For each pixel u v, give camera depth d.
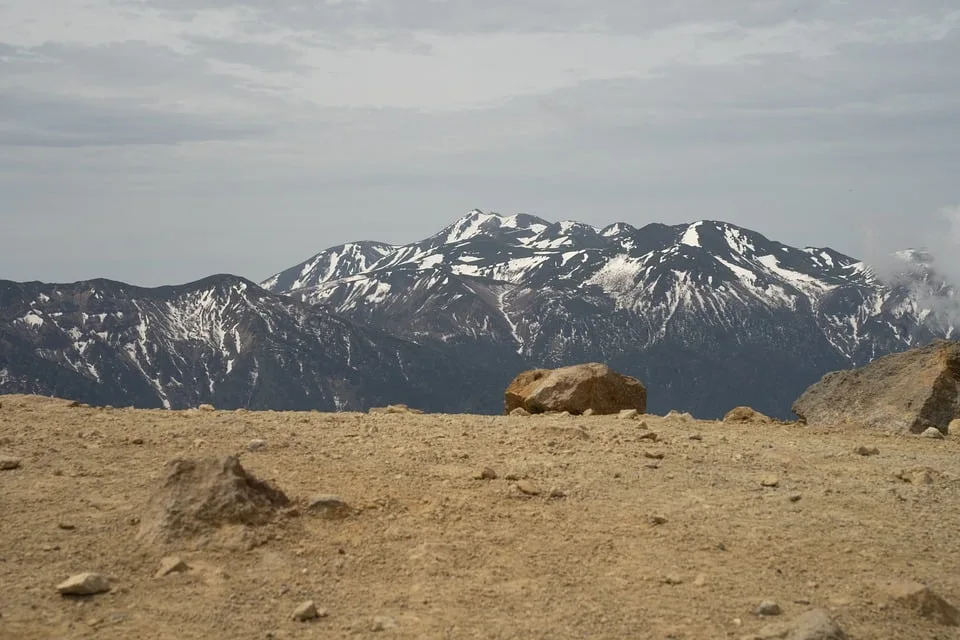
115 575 8.95
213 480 10.30
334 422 17.00
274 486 11.19
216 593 8.69
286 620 8.22
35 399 18.66
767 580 9.50
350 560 9.58
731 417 21.34
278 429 15.83
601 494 12.19
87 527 10.09
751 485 13.05
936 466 14.89
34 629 7.75
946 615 8.90
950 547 10.70
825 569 9.88
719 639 8.11
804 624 7.99
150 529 9.85
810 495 12.63
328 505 10.70
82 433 14.64
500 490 12.07
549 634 8.12
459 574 9.38
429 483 12.27
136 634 7.79
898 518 11.73
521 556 9.90
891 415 21.67
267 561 9.42
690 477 13.34
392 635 8.00
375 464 13.21
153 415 17.19
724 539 10.65
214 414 17.77
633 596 8.99
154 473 12.29
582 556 9.98
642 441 15.79
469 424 17.20
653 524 11.02
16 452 13.12
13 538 9.70
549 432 15.91
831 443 16.91
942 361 22.20
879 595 9.19
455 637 8.00
